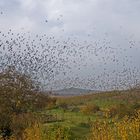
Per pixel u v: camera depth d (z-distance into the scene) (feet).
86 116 128.88
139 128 64.23
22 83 108.88
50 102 149.59
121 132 62.34
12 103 101.35
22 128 92.12
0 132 90.12
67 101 182.09
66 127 85.61
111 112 110.73
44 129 80.28
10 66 111.14
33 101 111.34
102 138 64.90
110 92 173.47
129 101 144.77
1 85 103.71
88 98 184.34
